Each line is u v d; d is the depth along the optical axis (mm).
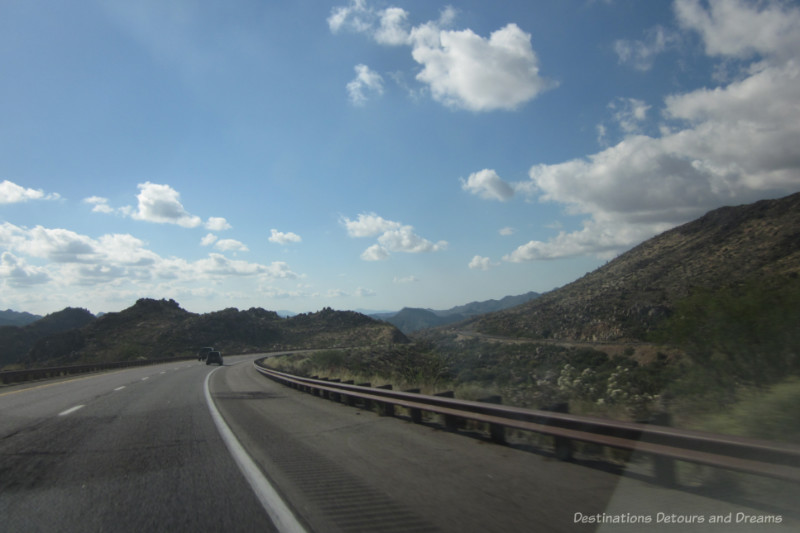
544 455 8156
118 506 6141
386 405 13531
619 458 7633
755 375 10469
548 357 29516
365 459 8383
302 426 12211
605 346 29156
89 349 100750
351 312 165250
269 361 50938
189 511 5914
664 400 11500
